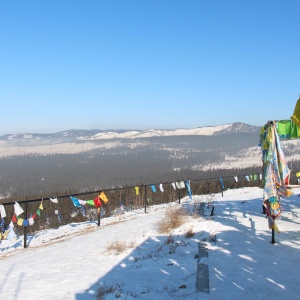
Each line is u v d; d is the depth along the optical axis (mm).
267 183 8914
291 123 9039
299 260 7566
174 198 31547
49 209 25047
